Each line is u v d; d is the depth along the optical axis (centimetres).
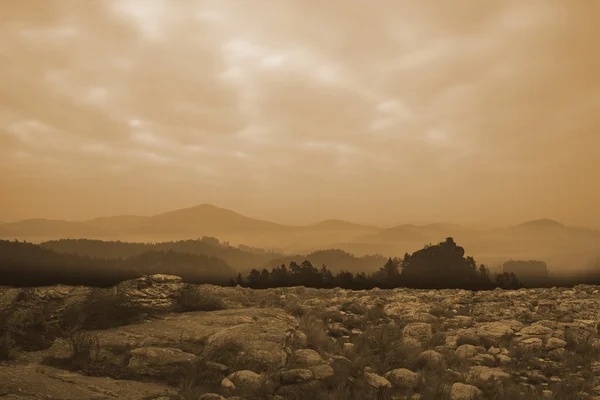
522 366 1213
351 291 2855
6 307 1371
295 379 937
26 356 1155
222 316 1470
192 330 1276
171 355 1077
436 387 967
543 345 1379
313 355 1118
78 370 1063
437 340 1453
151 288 1564
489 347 1411
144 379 1030
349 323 1684
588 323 1656
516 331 1559
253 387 915
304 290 2838
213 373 1010
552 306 2075
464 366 1176
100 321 1352
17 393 809
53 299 1481
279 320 1400
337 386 948
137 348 1116
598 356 1297
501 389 992
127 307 1433
